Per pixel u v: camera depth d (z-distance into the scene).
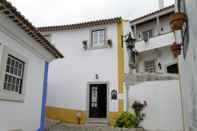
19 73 6.71
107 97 12.59
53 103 13.62
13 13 5.30
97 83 13.06
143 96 11.17
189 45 2.92
